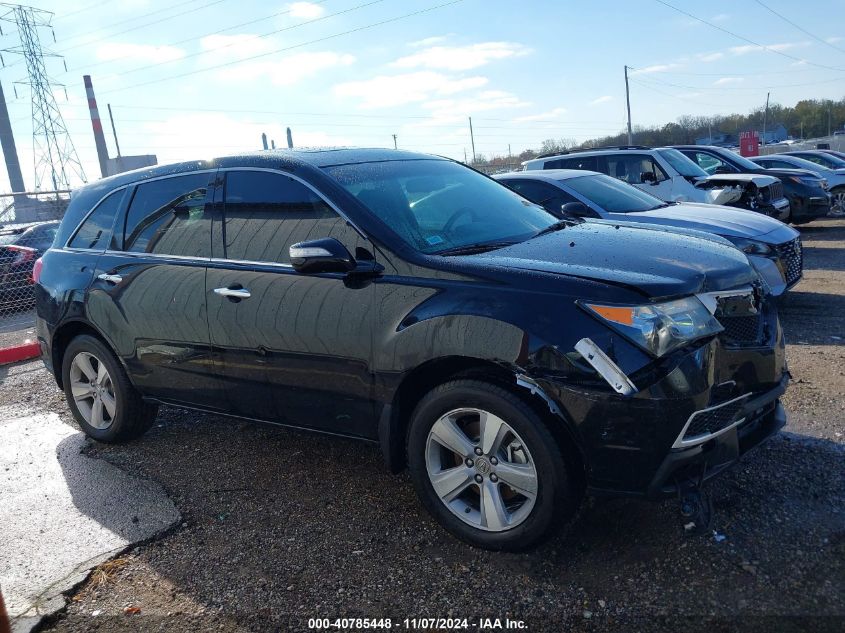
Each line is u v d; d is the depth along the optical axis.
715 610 2.73
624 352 2.85
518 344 2.97
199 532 3.66
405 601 2.96
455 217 3.92
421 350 3.21
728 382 3.09
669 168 10.33
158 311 4.27
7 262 10.86
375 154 4.39
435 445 3.35
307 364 3.66
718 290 3.17
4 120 72.12
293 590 3.10
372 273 3.45
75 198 5.11
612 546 3.22
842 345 6.01
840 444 4.05
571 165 11.05
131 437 4.91
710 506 3.07
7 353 7.82
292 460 4.46
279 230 3.88
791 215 13.77
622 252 3.43
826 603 2.72
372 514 3.71
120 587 3.22
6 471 4.64
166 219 4.43
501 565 3.15
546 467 2.99
